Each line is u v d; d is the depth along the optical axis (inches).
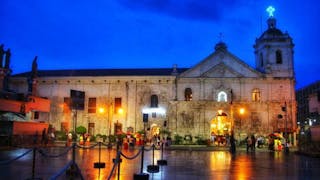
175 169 754.8
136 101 2305.6
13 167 738.2
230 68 2276.1
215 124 2274.9
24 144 1502.2
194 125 2212.1
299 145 1503.4
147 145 1953.7
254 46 2511.1
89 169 720.3
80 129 2066.9
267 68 2266.2
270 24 2454.5
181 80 2285.9
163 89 2298.2
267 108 2209.6
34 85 2165.4
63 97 2361.0
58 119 2336.4
